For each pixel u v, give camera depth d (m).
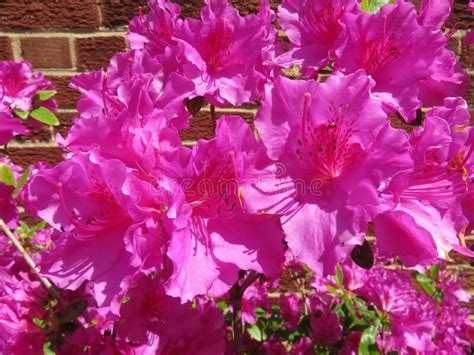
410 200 0.31
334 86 0.29
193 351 0.37
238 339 0.47
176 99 0.37
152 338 0.36
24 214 0.80
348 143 0.29
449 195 0.32
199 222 0.31
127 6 0.77
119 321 0.35
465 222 0.32
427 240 0.29
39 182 0.30
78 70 0.80
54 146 0.83
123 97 0.32
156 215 0.29
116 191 0.28
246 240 0.31
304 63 0.39
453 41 0.79
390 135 0.27
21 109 0.58
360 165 0.28
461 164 0.31
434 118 0.30
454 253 0.88
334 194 0.29
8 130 0.51
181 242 0.29
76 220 0.30
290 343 0.67
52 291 0.42
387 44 0.35
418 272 0.70
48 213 0.30
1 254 0.50
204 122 0.82
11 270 0.49
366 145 0.28
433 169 0.32
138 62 0.38
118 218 0.31
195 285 0.28
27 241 0.57
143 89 0.32
